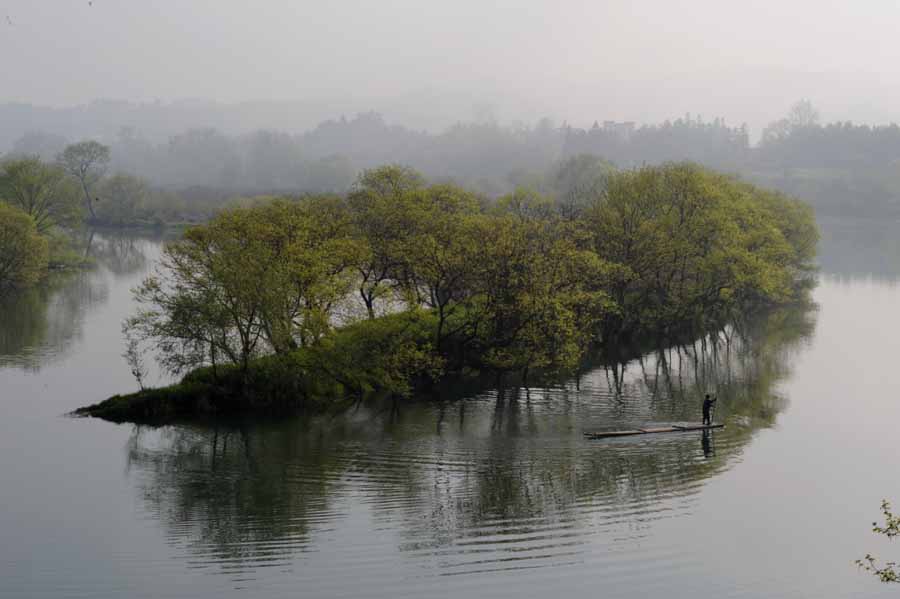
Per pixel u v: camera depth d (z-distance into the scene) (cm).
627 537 4494
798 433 6475
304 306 7262
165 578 3925
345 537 4406
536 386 7800
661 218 9981
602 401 7344
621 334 9656
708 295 9944
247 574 3966
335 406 7019
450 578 3969
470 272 7694
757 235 10825
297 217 7956
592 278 8819
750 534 4597
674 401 7381
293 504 4875
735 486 5312
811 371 8650
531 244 8119
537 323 7612
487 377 8012
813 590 3997
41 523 4584
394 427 6481
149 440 6106
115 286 13812
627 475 5453
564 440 6178
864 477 5528
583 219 10212
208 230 7125
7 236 12738
